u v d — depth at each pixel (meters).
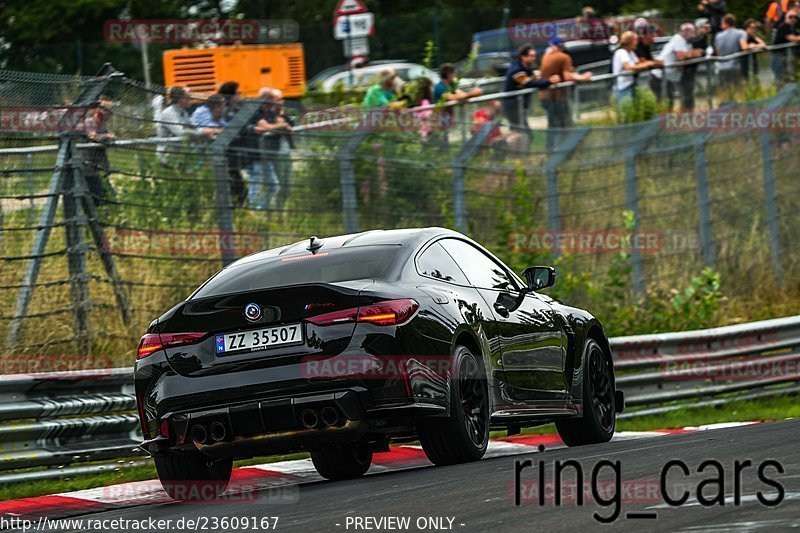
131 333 43.38
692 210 64.19
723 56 75.88
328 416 24.84
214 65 78.94
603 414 33.59
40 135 41.78
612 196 60.75
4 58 86.75
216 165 46.22
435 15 101.44
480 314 27.97
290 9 112.50
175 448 25.69
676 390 48.16
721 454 23.80
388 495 21.77
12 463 30.92
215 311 25.50
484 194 55.25
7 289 41.03
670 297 61.03
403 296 25.66
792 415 44.41
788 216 68.62
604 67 84.44
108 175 43.25
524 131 57.44
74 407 32.94
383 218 51.09
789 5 77.38
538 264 55.31
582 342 32.84
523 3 112.31
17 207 41.38
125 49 86.88
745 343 52.06
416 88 61.19
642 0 115.19
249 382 25.03
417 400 25.09
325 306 25.09
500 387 28.20
